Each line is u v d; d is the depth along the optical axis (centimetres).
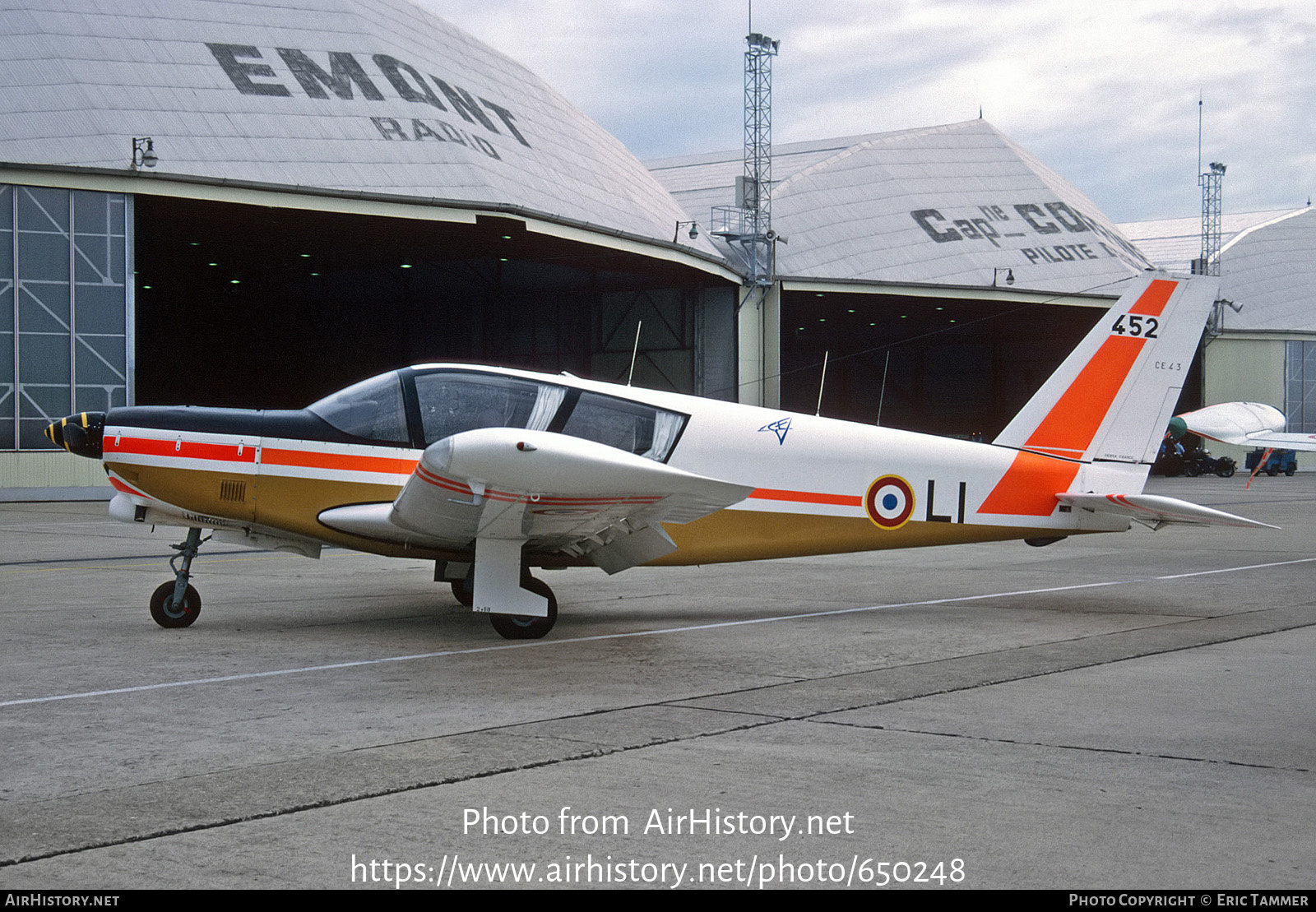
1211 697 579
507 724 519
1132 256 5091
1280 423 3978
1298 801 404
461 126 3359
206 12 3259
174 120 2903
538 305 4475
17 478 2655
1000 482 918
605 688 600
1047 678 628
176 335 4788
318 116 3088
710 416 861
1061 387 929
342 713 541
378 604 938
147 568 1263
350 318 4944
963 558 1405
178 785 423
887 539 902
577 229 3288
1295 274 5894
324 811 393
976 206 4869
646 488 684
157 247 3728
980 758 459
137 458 792
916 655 704
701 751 471
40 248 2673
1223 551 1499
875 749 473
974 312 5178
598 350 4369
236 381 4909
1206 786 422
